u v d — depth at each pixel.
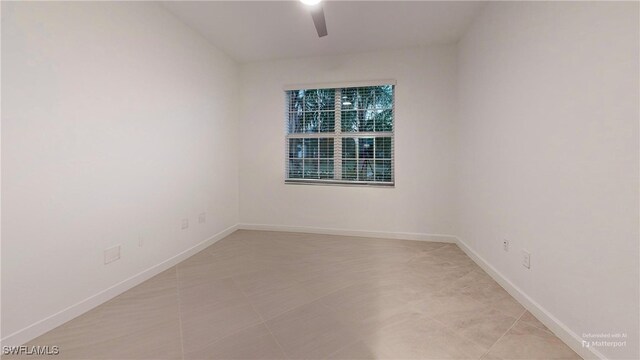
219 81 3.46
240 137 3.98
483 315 1.77
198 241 3.07
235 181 3.93
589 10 1.35
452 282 2.26
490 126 2.39
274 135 3.88
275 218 3.94
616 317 1.23
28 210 1.54
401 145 3.48
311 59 3.70
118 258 2.09
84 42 1.82
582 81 1.39
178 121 2.74
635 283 1.15
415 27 2.89
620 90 1.20
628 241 1.17
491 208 2.38
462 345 1.48
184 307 1.88
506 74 2.12
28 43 1.52
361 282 2.26
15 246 1.49
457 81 3.25
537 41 1.74
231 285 2.22
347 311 1.82
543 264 1.69
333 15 2.65
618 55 1.20
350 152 3.75
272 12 2.61
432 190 3.41
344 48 3.42
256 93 3.90
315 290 2.12
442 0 2.41
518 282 1.96
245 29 2.94
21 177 1.51
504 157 2.16
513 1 2.01
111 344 1.49
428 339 1.53
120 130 2.10
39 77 1.58
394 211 3.55
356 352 1.42
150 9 2.37
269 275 2.41
